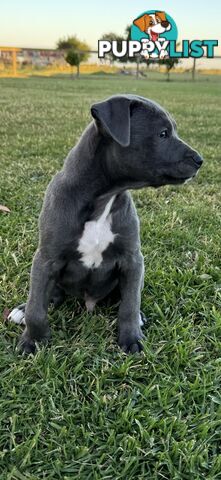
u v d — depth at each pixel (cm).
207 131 167
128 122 44
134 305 53
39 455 41
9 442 42
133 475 40
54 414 45
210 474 40
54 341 54
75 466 40
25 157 123
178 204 93
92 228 50
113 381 49
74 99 271
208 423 44
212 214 88
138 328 55
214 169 117
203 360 53
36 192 95
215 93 352
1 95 284
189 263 71
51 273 51
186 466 40
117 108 44
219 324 57
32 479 38
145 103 47
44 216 50
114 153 47
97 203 49
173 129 48
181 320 57
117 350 53
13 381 48
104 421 44
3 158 121
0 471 40
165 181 48
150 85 434
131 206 52
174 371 50
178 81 550
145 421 44
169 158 47
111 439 42
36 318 51
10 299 61
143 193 98
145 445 42
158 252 73
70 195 49
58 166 114
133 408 45
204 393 47
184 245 76
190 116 207
